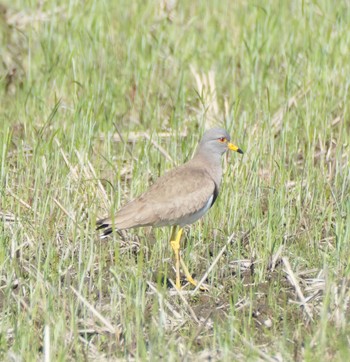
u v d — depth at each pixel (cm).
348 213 1392
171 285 1319
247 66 1931
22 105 1823
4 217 1400
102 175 1600
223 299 1252
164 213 1315
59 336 1088
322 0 2202
